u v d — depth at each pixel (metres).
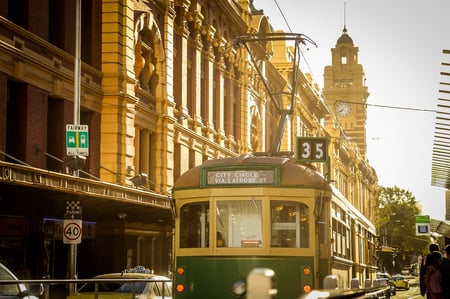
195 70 45.28
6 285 14.63
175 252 16.88
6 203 25.67
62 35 30.08
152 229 38.84
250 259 16.20
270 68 64.06
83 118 32.19
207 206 16.67
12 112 26.86
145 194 27.44
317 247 16.44
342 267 19.44
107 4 33.16
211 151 48.19
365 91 178.25
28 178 20.42
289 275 16.23
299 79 73.75
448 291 18.22
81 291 17.05
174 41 41.97
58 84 29.00
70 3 30.53
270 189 16.44
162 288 20.48
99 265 33.72
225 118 52.72
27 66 26.77
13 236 27.06
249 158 16.84
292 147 71.44
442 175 37.53
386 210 129.75
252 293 5.87
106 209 29.84
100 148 32.53
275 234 16.36
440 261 18.64
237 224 16.41
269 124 64.75
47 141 29.59
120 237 34.91
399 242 129.75
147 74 37.56
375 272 33.38
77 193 22.84
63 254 30.91
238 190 16.52
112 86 32.75
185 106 42.91
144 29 36.81
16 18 27.23
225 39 52.31
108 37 33.03
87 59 32.62
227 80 52.78
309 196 16.56
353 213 23.22
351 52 180.88
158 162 38.50
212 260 16.38
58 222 29.48
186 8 42.69
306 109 78.19
